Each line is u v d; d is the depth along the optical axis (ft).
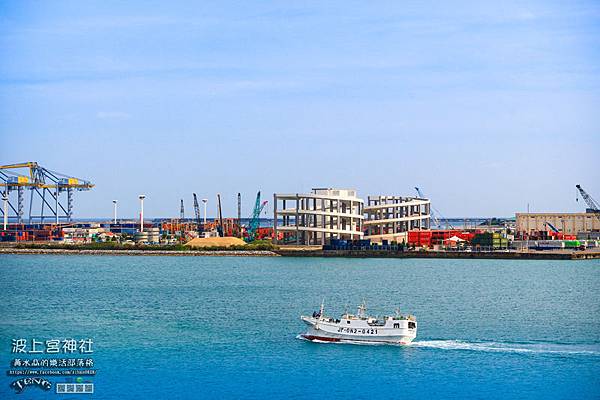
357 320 513.45
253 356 487.61
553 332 568.41
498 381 436.35
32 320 636.48
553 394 415.44
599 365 469.16
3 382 440.45
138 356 492.54
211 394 415.23
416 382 434.30
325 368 459.32
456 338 540.52
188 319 633.20
